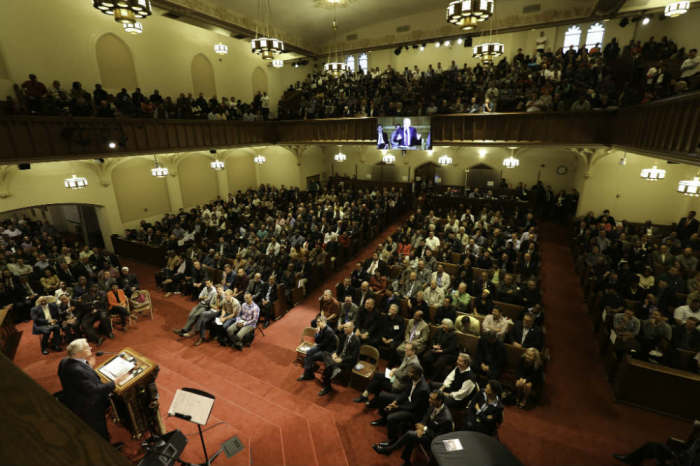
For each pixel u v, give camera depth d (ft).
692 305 25.71
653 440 20.58
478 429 17.83
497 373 23.53
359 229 50.03
